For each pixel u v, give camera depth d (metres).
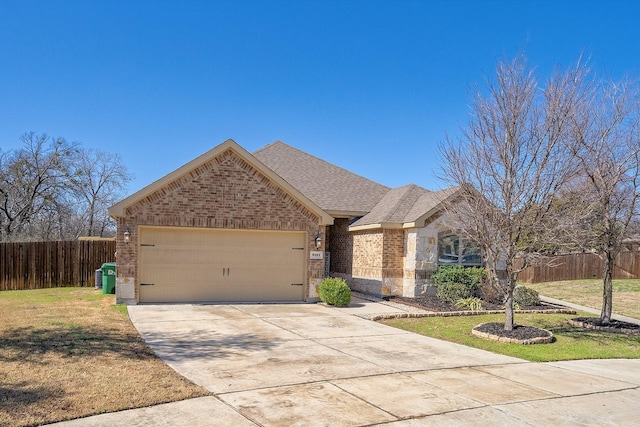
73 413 6.18
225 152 17.20
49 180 36.03
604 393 8.04
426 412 6.75
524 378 8.83
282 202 17.88
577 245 14.09
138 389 7.21
